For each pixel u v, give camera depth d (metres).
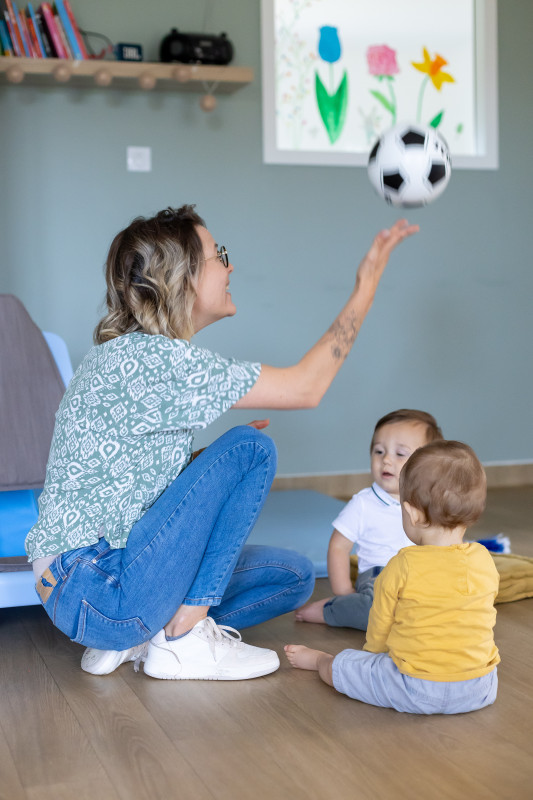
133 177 3.86
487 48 4.18
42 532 1.64
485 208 4.27
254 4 3.92
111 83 3.71
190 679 1.73
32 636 2.05
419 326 4.23
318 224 4.07
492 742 1.43
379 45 4.13
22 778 1.32
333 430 4.16
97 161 3.81
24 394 2.28
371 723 1.51
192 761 1.37
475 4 4.21
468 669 1.52
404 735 1.46
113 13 3.76
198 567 1.69
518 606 2.24
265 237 4.02
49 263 3.80
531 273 4.36
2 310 2.33
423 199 2.20
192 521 1.61
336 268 4.11
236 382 1.59
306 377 1.64
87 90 3.78
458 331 4.28
